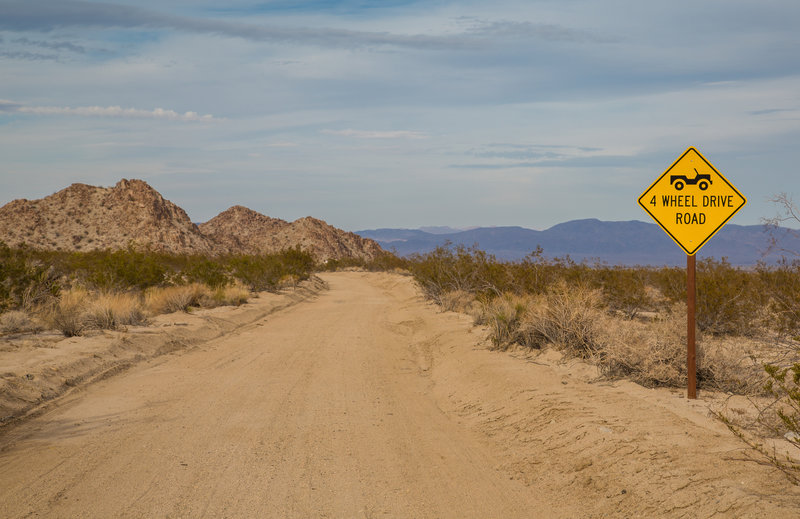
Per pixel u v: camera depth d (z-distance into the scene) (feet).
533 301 50.70
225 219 548.72
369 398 34.63
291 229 497.46
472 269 91.09
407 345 58.49
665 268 68.69
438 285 95.35
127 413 29.76
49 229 332.39
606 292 63.36
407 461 23.13
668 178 29.19
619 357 33.30
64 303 59.00
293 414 30.27
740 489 16.40
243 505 18.28
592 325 39.47
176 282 98.17
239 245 420.36
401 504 18.72
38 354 40.37
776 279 48.49
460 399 34.42
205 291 90.12
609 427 23.70
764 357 33.99
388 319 82.02
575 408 27.09
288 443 25.13
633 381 32.07
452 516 17.87
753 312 48.16
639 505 17.25
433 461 23.21
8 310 54.54
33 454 23.12
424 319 74.95
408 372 44.06
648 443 21.27
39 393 32.27
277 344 56.90
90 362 40.55
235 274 122.72
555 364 37.86
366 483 20.54
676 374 30.96
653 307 64.03
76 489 19.40
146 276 84.12
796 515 14.53
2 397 29.91
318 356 49.93
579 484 19.70
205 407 31.40
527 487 20.39
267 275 124.26
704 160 28.78
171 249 335.88
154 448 24.04
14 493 18.99
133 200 369.09
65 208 355.56
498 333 46.57
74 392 34.17
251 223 545.44
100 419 28.58
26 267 60.75
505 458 23.68
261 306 92.89
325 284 194.29
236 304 90.27
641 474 18.85
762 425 22.53
